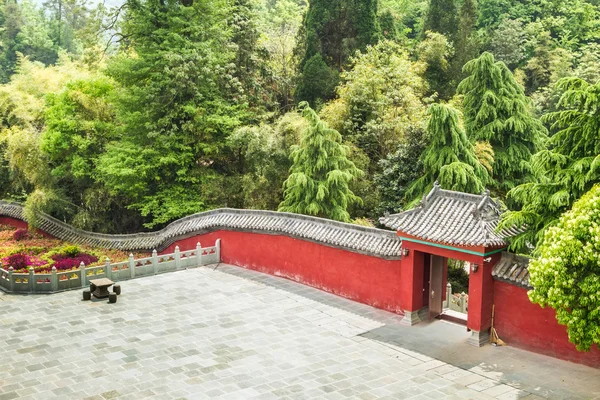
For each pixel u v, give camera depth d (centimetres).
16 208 3828
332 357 1681
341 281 2203
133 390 1469
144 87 3178
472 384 1511
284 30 4997
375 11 3856
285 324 1938
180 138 3142
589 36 4853
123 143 3158
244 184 3073
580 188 1548
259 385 1502
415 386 1502
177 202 3128
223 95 3422
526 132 2858
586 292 1297
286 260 2414
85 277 2314
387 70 3188
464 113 2975
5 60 7538
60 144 3312
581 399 1420
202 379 1534
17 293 2225
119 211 3631
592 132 1605
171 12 3209
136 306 2095
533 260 1432
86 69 4575
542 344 1684
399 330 1891
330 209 2695
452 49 3856
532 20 5184
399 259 1984
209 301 2156
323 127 2672
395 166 2672
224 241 2652
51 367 1594
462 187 2444
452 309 2103
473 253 1739
